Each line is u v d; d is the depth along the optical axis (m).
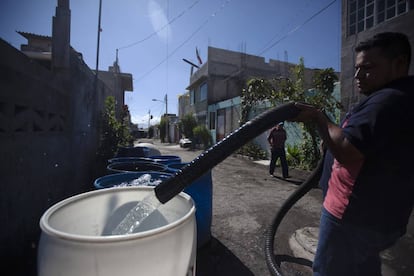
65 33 3.39
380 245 0.95
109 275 0.69
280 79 7.42
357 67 1.05
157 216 1.24
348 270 0.99
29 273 1.87
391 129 0.81
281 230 2.76
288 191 4.49
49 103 2.80
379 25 4.64
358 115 0.87
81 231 1.13
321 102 6.03
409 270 1.93
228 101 12.82
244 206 3.61
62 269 0.71
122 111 13.13
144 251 0.73
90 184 4.97
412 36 4.13
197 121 18.52
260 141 9.80
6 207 1.87
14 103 2.00
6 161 1.88
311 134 6.34
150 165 3.34
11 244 1.94
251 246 2.40
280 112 0.97
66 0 3.39
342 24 5.44
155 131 38.81
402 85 0.88
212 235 2.62
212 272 1.98
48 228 0.78
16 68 2.03
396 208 0.91
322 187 1.30
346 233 0.97
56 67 3.38
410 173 0.87
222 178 5.70
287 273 1.95
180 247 0.84
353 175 0.93
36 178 2.42
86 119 4.96
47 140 2.74
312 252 2.22
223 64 16.27
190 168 0.93
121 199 1.32
